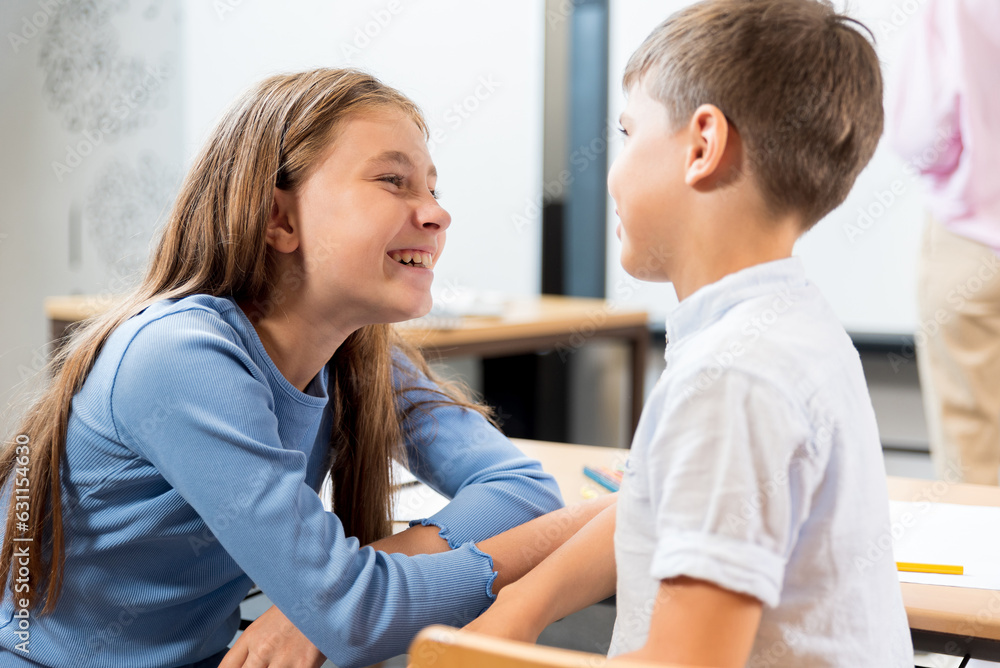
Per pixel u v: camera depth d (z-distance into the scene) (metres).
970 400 2.04
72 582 0.87
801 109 0.63
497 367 3.48
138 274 1.06
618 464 1.24
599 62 3.62
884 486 0.67
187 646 0.91
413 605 0.79
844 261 3.10
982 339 2.00
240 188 0.86
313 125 0.86
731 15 0.65
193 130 3.63
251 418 0.79
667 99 0.66
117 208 3.42
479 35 3.49
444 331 2.24
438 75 3.42
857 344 3.12
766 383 0.56
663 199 0.67
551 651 0.48
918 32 1.85
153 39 3.51
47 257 3.21
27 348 3.15
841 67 0.65
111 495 0.84
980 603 0.74
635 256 0.70
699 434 0.56
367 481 1.06
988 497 1.05
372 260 0.86
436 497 1.19
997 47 1.73
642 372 2.97
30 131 3.13
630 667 0.45
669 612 0.56
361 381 1.04
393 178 0.88
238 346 0.84
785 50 0.63
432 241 0.90
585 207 3.72
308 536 0.77
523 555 0.90
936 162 1.87
